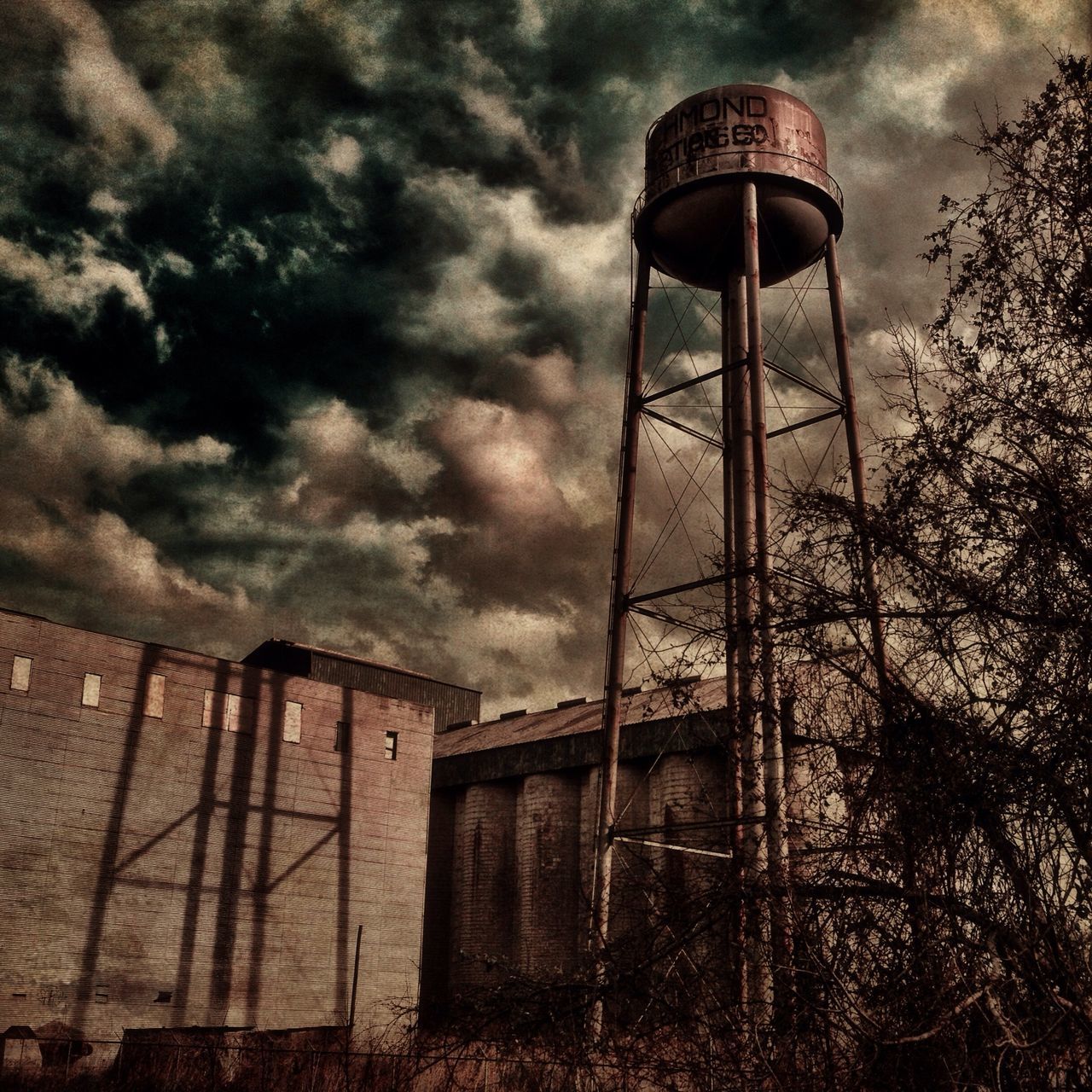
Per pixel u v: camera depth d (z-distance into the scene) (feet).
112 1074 87.20
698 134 73.87
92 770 98.22
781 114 73.82
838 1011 24.17
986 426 28.02
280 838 108.58
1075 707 24.13
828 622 27.63
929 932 24.07
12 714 94.73
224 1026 100.22
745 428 66.18
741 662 29.35
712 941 28.04
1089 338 27.40
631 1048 27.09
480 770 137.69
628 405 73.51
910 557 26.71
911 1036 22.26
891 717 26.03
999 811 24.48
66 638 99.40
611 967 28.04
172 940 99.35
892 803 25.48
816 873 26.86
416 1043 32.07
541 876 125.18
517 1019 29.19
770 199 72.43
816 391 69.31
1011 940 23.27
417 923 116.26
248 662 160.04
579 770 127.85
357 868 113.29
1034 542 26.32
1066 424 27.32
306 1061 65.72
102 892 96.43
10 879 91.76
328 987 107.96
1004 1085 23.15
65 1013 91.71
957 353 28.76
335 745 115.34
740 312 74.90
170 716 104.27
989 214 29.12
